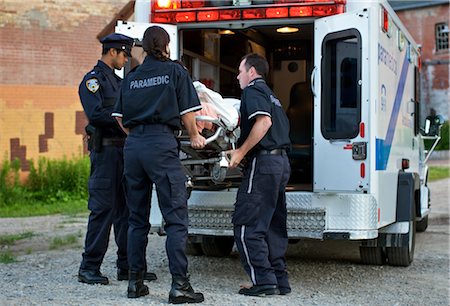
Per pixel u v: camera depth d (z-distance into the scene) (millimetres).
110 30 17578
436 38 37312
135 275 6207
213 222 7215
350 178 6836
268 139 6305
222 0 7293
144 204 6172
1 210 15039
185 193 6055
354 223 6805
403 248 8133
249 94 6238
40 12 16953
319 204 6922
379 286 7254
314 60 7012
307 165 9008
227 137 6418
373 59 6789
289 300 6344
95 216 6777
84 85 6613
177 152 6047
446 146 31094
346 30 6816
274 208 6398
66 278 7227
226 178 7078
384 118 7324
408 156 9195
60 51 17234
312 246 9945
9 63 16656
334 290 7008
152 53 6043
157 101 5895
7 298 6199
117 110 6180
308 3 6984
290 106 9844
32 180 16672
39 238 10797
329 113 6938
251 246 6332
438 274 7949
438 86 37312
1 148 16547
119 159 6738
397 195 8102
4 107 16609
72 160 17141
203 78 8242
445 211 14125
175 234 5973
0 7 16500
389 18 7590
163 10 7422
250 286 6633
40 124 17016
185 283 6016
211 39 8414
